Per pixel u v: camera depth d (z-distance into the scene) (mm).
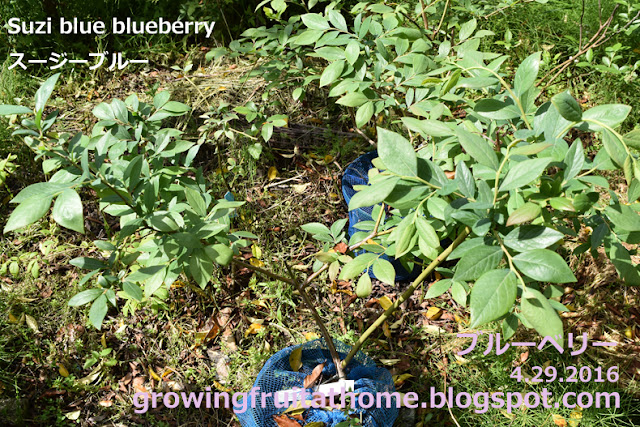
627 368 2377
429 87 1803
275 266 2846
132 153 1872
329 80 1843
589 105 3412
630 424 2203
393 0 3381
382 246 1703
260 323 2650
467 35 2242
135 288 1429
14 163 3172
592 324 2531
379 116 3342
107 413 2365
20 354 2500
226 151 3285
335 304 2734
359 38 1922
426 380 2438
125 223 1524
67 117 3523
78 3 3994
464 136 1136
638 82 3404
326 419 1954
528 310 963
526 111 1287
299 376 2078
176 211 1612
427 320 2662
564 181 1148
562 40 3715
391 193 1183
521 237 1071
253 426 2010
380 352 2545
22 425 2277
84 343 2566
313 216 3119
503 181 1081
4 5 3943
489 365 2414
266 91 2922
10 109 1282
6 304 2639
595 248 1492
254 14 4039
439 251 1655
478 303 965
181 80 3684
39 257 2850
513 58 3645
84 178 1229
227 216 1720
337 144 3303
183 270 1505
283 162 3363
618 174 3016
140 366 2525
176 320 2664
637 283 1328
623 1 2828
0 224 3029
